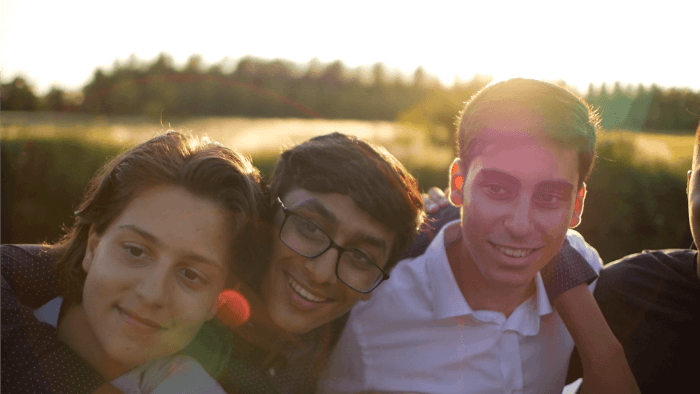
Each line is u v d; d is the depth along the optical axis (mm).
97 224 1553
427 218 2389
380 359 2217
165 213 1488
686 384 2152
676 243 6105
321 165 1754
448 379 2125
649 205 6070
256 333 1838
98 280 1458
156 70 40156
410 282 2225
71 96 22812
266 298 1826
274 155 6984
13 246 1726
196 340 1751
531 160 1775
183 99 41500
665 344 2172
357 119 54500
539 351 2123
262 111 50844
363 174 1737
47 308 1630
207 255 1525
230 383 1783
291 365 1973
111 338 1456
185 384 1534
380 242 1788
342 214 1719
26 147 7004
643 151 6387
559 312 1993
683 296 2162
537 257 1858
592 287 2320
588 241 6273
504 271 1886
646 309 2201
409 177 1958
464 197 1961
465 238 1979
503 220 1819
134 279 1445
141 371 1544
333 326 2123
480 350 2088
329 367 2203
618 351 1859
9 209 6938
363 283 1812
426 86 57125
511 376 2061
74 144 7102
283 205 1777
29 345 1475
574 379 2328
